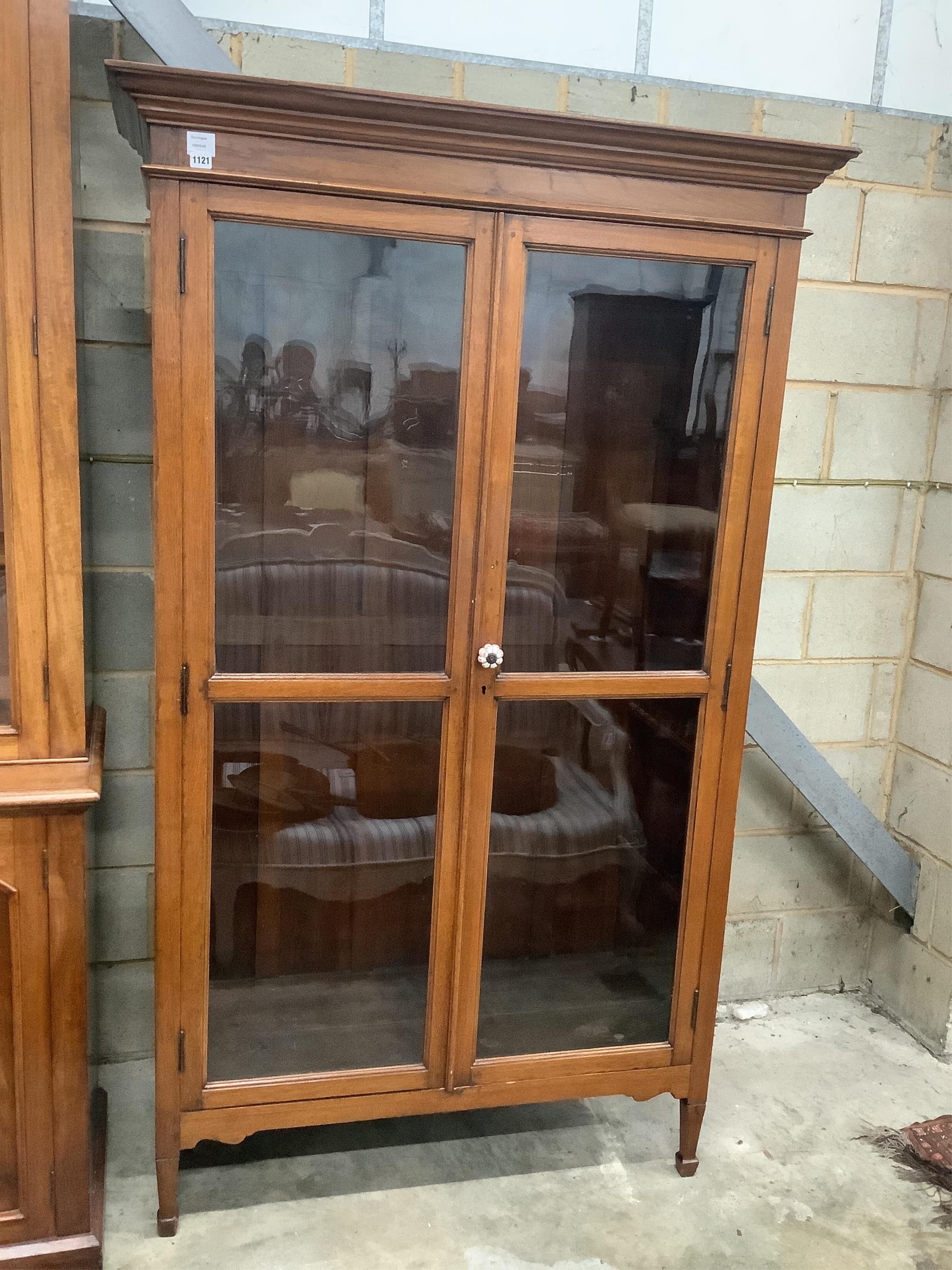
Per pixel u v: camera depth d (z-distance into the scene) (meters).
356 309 1.42
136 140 1.59
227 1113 1.58
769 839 2.35
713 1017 1.75
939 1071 2.17
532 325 1.49
